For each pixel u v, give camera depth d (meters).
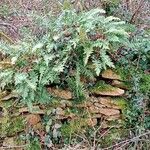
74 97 1.80
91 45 1.73
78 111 1.82
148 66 1.87
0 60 1.86
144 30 2.04
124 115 1.81
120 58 1.86
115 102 1.81
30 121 1.81
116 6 2.11
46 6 2.22
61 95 1.80
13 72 1.76
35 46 1.71
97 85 1.81
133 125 1.81
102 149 1.75
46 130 1.79
